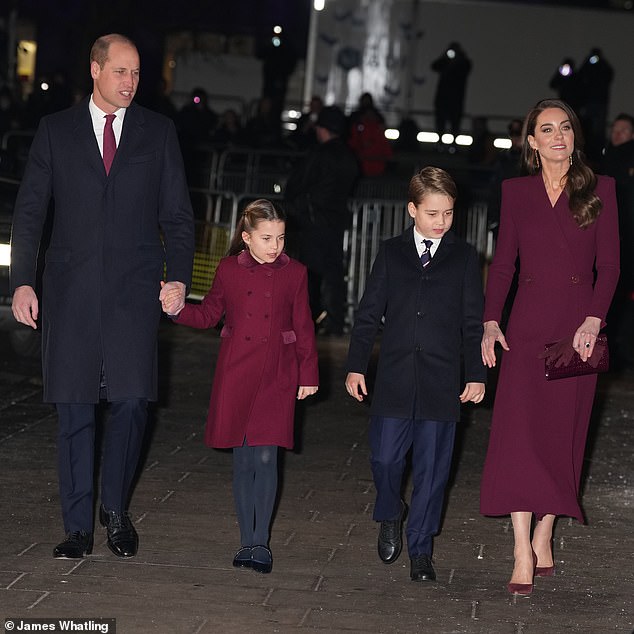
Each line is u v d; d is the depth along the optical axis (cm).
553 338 748
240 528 781
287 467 1053
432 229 765
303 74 3753
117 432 786
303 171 1730
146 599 708
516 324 754
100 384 786
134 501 922
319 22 3027
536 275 751
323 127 1727
